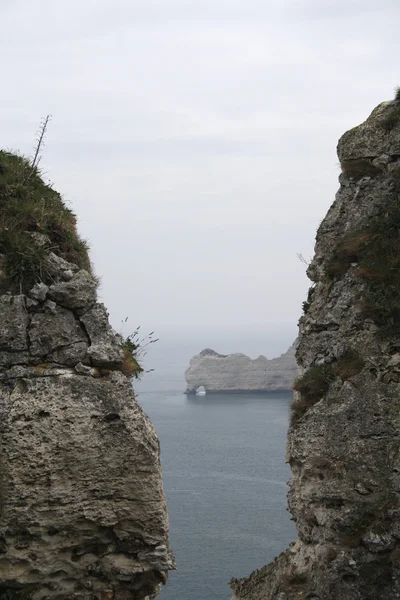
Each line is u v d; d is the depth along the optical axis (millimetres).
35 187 16438
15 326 14148
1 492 13664
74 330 14398
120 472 14008
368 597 19703
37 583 13852
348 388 20766
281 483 78562
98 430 13992
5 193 15656
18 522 13648
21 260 14430
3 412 13773
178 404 154250
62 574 13984
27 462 13719
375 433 20344
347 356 21297
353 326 21406
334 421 20750
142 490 14055
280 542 57219
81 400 14031
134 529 14109
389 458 20156
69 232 15664
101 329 14492
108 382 14242
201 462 90812
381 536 19703
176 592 46219
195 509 67625
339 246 22125
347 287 21688
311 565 20906
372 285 21328
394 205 21688
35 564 13789
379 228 21641
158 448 14445
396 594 19516
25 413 13805
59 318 14375
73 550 14031
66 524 13820
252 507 68125
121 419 14070
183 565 51656
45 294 14352
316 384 21438
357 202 22297
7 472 13664
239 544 56562
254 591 22766
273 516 64750
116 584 14148
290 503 21953
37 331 14234
